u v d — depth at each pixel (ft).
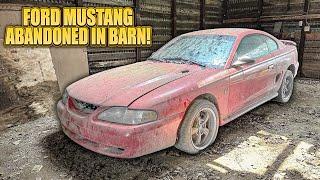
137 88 9.70
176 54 13.42
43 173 9.40
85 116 9.41
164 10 23.40
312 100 18.63
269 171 9.41
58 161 10.21
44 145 11.53
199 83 10.40
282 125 13.85
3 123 13.07
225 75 11.43
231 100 12.00
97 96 9.62
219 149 11.16
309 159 10.20
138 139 8.75
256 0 28.48
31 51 14.85
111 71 12.41
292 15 26.35
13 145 11.52
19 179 9.06
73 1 17.25
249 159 10.28
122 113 8.89
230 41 12.87
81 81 11.59
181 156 10.57
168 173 9.36
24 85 14.20
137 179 9.01
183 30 25.81
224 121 11.93
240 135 12.59
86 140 9.73
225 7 30.53
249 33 13.83
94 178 9.07
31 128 13.32
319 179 8.87
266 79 14.28
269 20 27.86
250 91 13.15
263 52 14.34
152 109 8.98
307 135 12.51
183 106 9.77
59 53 16.24
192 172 9.41
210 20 29.19
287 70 16.79
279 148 11.18
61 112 10.61
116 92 9.61
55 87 15.66
